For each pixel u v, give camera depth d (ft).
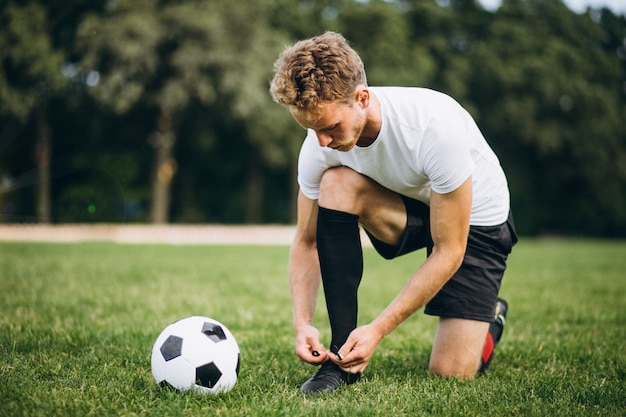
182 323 8.91
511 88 93.45
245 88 71.72
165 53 73.87
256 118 76.84
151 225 81.10
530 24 98.27
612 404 8.34
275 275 25.13
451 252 8.67
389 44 83.05
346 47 7.81
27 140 82.02
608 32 107.34
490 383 9.48
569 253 47.29
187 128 87.66
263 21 76.64
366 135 8.79
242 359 10.77
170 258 33.50
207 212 99.30
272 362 10.67
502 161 101.30
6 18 68.33
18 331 12.31
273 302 17.81
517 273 28.63
